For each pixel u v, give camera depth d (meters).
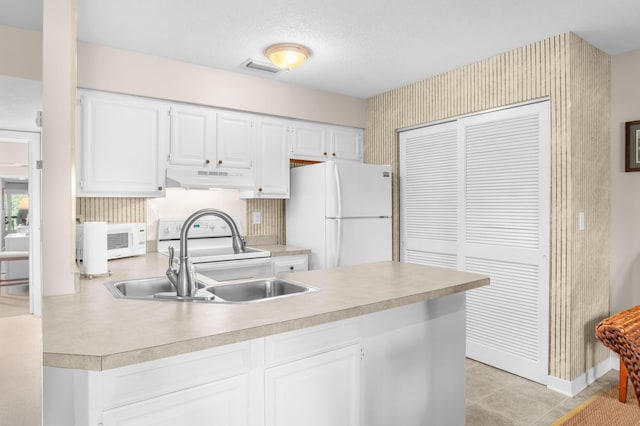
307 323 1.34
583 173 2.73
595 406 2.49
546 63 2.74
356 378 1.63
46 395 1.16
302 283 1.90
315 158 3.89
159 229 3.30
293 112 3.70
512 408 2.48
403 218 3.90
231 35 2.67
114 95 2.89
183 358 1.21
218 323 1.27
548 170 2.76
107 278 2.08
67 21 1.65
